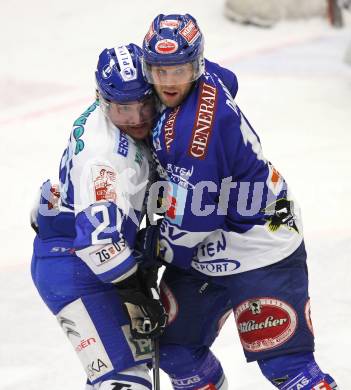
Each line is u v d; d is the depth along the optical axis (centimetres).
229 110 922
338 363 1212
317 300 1398
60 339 1323
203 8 3634
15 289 1485
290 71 2881
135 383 952
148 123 956
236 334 1319
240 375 1201
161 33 899
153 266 972
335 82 2744
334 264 1519
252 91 2681
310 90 2673
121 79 921
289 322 952
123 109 933
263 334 957
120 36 3356
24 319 1385
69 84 2820
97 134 941
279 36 3316
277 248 957
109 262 912
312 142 2230
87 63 3039
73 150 948
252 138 952
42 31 3425
